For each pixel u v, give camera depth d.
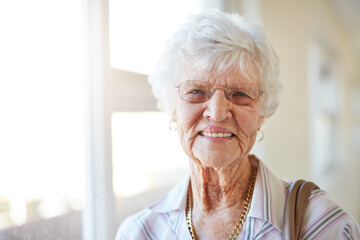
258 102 0.91
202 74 0.88
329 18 4.23
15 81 1.03
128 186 1.58
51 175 1.17
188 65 0.90
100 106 1.35
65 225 1.24
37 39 1.13
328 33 4.25
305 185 0.94
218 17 0.90
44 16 1.16
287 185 1.03
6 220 0.98
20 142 1.04
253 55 0.89
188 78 0.90
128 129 1.58
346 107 5.76
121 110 1.50
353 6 4.18
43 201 1.13
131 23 1.58
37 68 1.12
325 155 4.57
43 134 1.14
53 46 1.20
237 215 0.95
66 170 1.25
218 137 0.87
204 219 0.98
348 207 5.23
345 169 5.13
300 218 0.86
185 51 0.90
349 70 6.32
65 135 1.25
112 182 1.40
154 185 1.77
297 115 2.89
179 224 1.01
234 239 0.91
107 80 1.36
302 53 3.06
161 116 1.83
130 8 1.57
